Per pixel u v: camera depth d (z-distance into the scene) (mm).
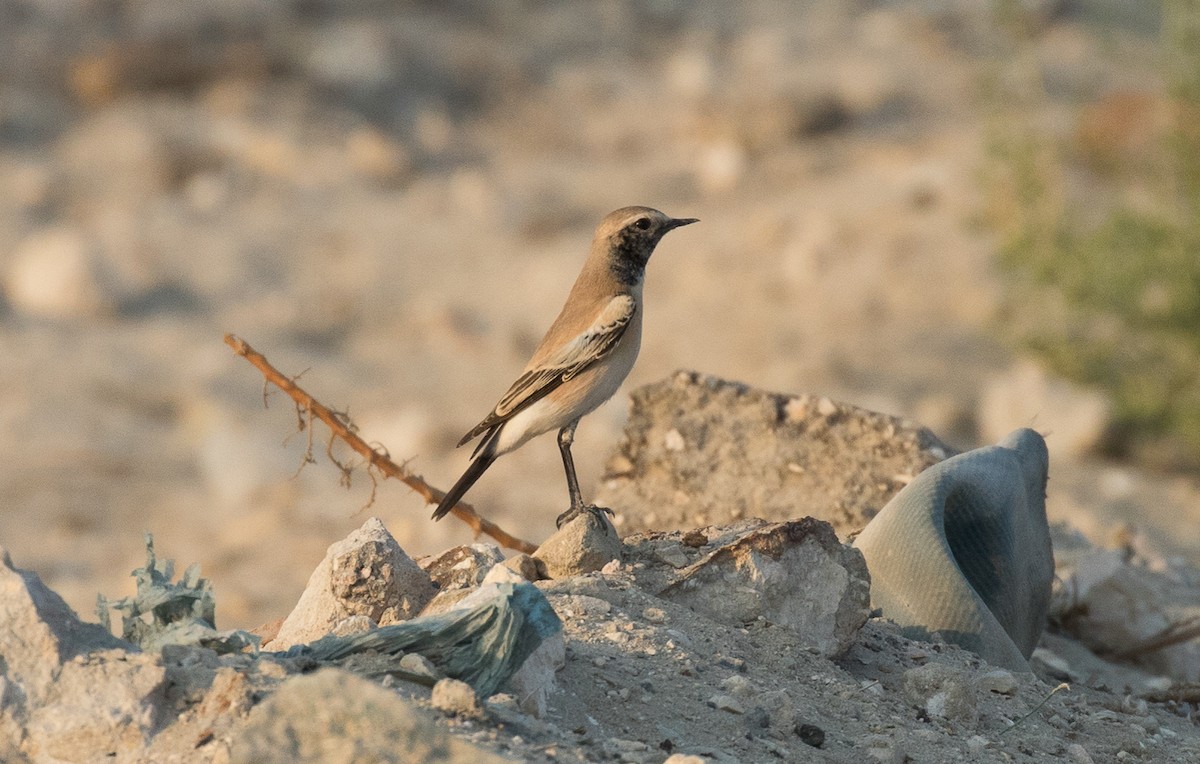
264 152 30703
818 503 8484
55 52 34562
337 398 19875
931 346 20562
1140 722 6535
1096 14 24484
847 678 5969
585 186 29766
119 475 16906
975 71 32250
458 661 5125
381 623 6168
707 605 6316
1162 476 16625
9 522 15305
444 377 20859
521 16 39750
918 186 25062
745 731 5238
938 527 6941
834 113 31578
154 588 5449
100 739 4527
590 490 15398
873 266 22703
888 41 37281
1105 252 17219
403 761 4105
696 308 22859
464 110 35062
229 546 14234
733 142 31109
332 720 4156
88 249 24062
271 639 6703
